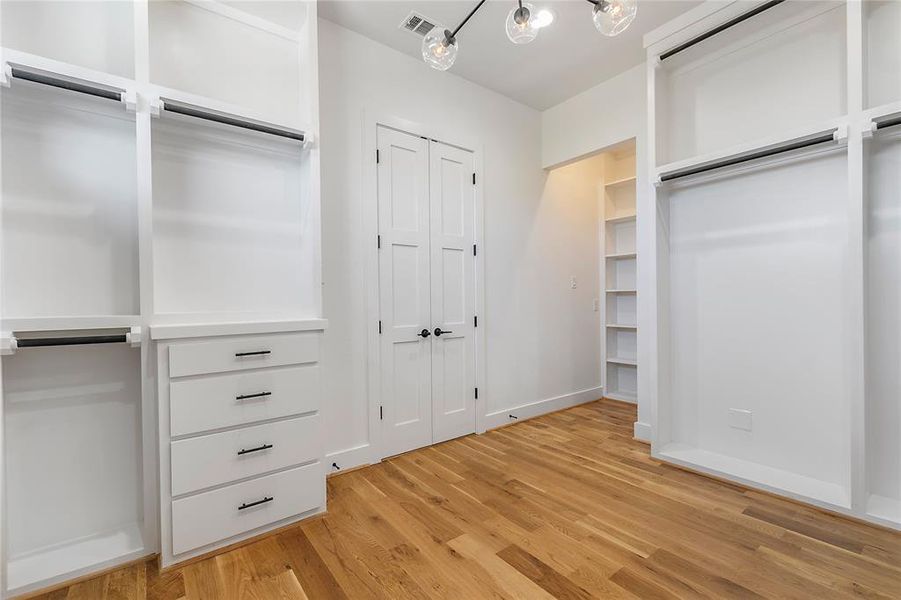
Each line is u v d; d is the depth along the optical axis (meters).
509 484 2.42
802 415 2.31
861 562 1.65
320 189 2.45
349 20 2.62
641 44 2.93
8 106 1.63
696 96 2.75
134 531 1.83
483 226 3.48
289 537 1.89
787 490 2.17
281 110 2.31
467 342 3.37
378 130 2.86
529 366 3.86
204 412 1.77
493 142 3.57
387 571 1.64
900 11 1.97
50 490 1.71
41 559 1.63
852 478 1.97
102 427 1.82
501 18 2.60
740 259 2.54
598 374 4.61
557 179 4.16
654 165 2.76
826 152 2.18
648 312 3.19
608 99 3.41
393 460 2.83
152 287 1.77
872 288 2.05
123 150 1.86
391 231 2.91
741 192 2.53
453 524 1.98
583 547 1.78
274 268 2.26
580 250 4.42
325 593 1.52
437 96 3.18
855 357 1.99
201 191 2.04
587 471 2.60
